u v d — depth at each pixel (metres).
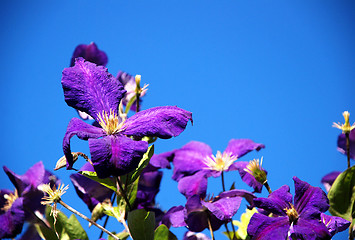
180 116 0.72
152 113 0.73
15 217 0.80
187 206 0.77
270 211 0.72
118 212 0.77
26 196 0.83
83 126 0.72
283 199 0.73
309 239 0.70
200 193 0.82
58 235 0.77
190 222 0.79
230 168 0.85
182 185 0.83
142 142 0.70
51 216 0.79
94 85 0.77
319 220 0.71
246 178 0.83
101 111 0.75
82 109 0.75
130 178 0.76
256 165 0.78
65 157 0.70
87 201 0.82
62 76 0.76
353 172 0.77
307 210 0.71
